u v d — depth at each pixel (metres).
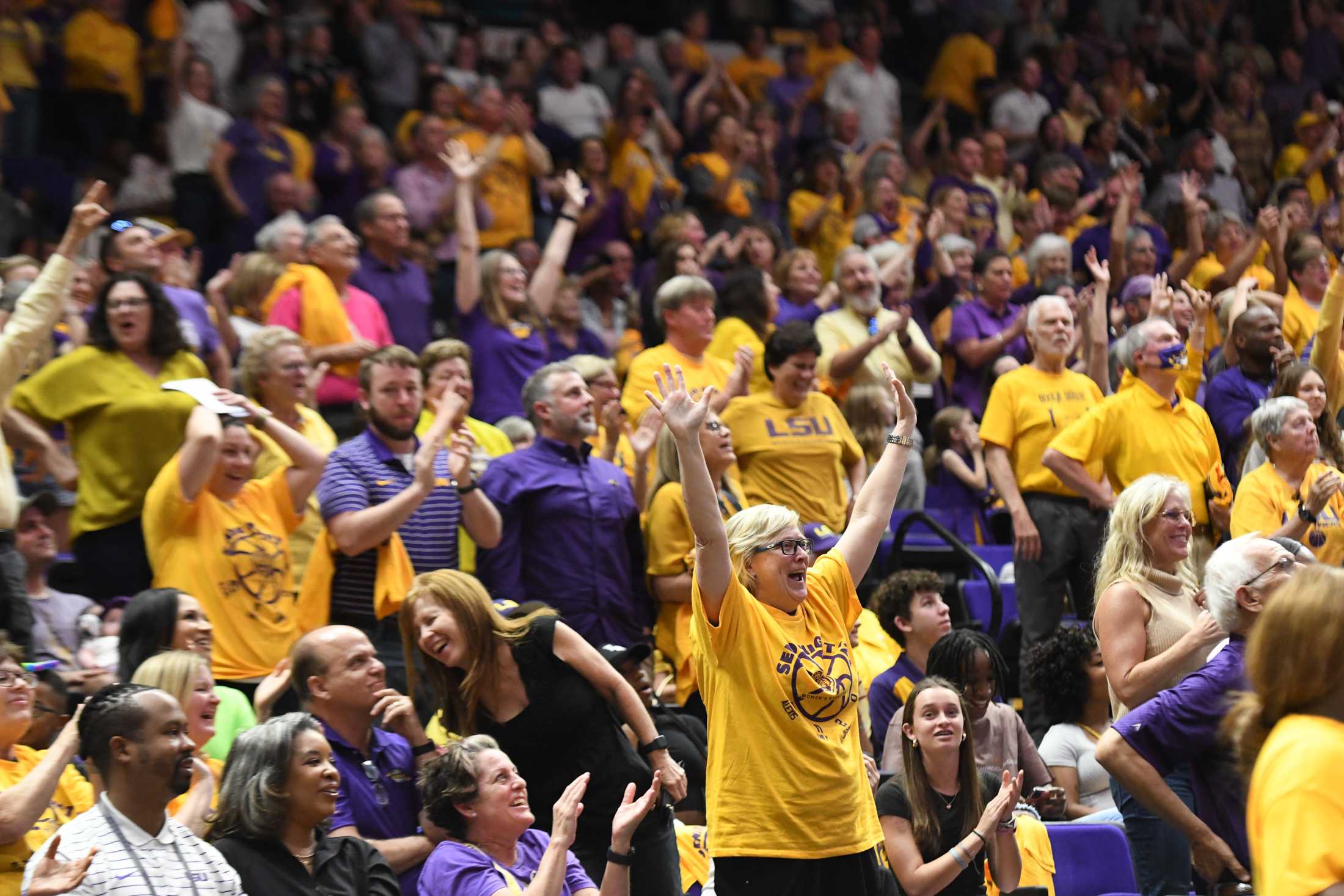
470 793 17.03
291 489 22.83
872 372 33.72
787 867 16.48
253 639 22.02
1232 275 41.19
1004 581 31.66
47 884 14.00
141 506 23.55
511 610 19.62
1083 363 35.81
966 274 39.53
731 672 16.59
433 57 45.38
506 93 44.91
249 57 42.84
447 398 23.17
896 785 19.14
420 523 23.88
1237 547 16.31
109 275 27.20
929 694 19.08
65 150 40.97
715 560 16.33
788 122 49.41
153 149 39.78
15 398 23.69
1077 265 43.62
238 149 38.56
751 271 32.91
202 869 15.55
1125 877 21.14
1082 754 24.00
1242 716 11.77
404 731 18.62
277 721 16.67
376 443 23.58
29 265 27.56
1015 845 19.05
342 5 44.16
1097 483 28.39
